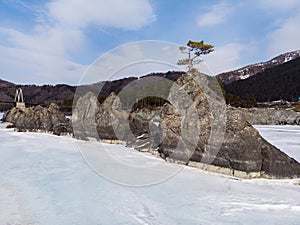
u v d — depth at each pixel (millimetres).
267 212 5023
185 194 5949
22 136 17234
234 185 6648
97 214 4930
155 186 6496
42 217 4824
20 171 8039
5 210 5145
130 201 5551
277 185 6730
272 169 7320
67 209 5176
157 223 4547
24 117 22688
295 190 6328
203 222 4578
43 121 20562
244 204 5387
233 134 7859
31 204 5430
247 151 7422
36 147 12461
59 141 14508
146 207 5250
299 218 4770
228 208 5184
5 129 23188
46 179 7160
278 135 17953
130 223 4547
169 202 5480
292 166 7410
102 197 5781
